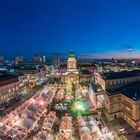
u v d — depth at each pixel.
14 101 144.62
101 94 111.50
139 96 88.44
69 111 112.25
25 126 76.94
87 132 72.88
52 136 74.94
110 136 70.56
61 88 181.88
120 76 120.88
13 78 158.25
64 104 125.12
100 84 126.62
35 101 113.88
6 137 69.38
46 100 122.44
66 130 78.56
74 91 170.38
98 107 111.19
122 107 97.25
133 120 85.69
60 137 75.62
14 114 89.19
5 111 119.06
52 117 92.81
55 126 89.19
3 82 139.75
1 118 97.31
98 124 84.88
